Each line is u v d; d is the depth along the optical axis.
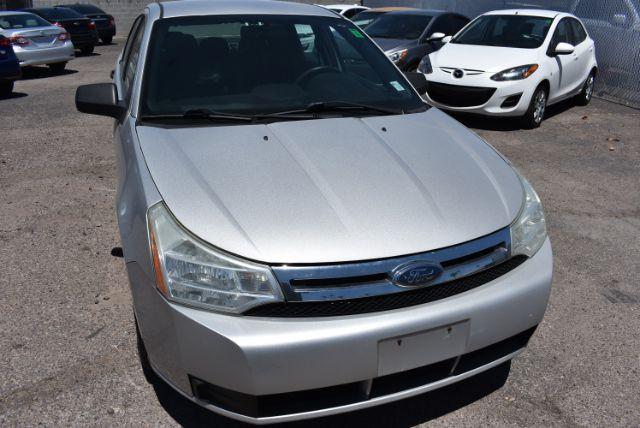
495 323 2.17
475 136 3.05
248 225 2.07
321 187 2.29
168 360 2.07
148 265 2.08
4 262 3.67
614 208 4.91
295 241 2.03
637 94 9.38
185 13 3.38
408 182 2.39
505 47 7.86
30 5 22.94
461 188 2.43
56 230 4.16
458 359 2.15
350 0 23.20
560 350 2.91
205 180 2.28
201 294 1.96
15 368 2.64
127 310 3.13
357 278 2.00
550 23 8.13
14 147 6.40
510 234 2.31
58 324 2.99
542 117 8.05
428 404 2.51
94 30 16.97
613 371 2.75
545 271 2.34
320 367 1.93
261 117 2.84
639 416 2.46
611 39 9.84
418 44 9.05
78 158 5.99
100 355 2.75
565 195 5.19
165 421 2.35
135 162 2.48
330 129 2.76
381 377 2.05
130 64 3.73
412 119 3.03
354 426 2.37
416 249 2.08
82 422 2.33
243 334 1.89
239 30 3.34
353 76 3.36
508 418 2.43
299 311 1.95
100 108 3.12
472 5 13.62
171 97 2.91
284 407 2.00
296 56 3.31
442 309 2.06
